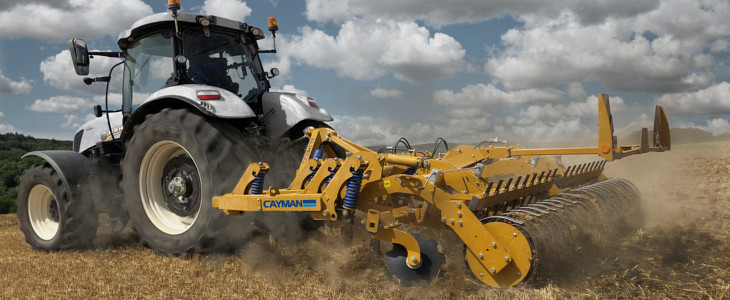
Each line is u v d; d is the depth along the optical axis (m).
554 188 5.06
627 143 5.54
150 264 4.54
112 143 5.92
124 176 5.20
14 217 8.95
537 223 3.76
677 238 4.86
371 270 4.05
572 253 4.01
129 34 5.66
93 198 5.55
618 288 3.51
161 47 5.51
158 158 5.14
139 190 5.09
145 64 5.66
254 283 3.83
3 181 33.12
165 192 5.19
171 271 4.26
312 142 4.63
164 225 5.05
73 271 4.38
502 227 3.51
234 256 4.62
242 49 5.96
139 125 5.07
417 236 3.67
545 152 5.17
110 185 5.85
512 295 3.35
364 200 4.02
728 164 12.74
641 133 5.28
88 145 6.41
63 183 5.32
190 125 4.67
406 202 4.64
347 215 3.81
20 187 5.84
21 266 4.68
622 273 3.83
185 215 5.04
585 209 4.56
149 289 3.76
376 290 3.58
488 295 3.39
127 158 5.14
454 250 4.21
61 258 5.05
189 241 4.67
